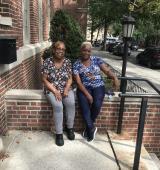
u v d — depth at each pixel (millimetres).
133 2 21078
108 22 32219
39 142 4223
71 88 4391
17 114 4539
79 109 4578
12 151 3930
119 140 4426
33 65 7973
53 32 7477
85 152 4020
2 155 3797
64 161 3762
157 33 35656
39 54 9453
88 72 4250
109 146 4246
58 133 4152
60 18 7469
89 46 4160
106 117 4691
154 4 20453
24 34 7230
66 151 4016
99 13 25875
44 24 12250
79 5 20656
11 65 4715
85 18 20828
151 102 4680
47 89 4207
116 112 4676
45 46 11578
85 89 4227
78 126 4688
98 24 41656
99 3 24906
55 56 4109
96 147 4188
